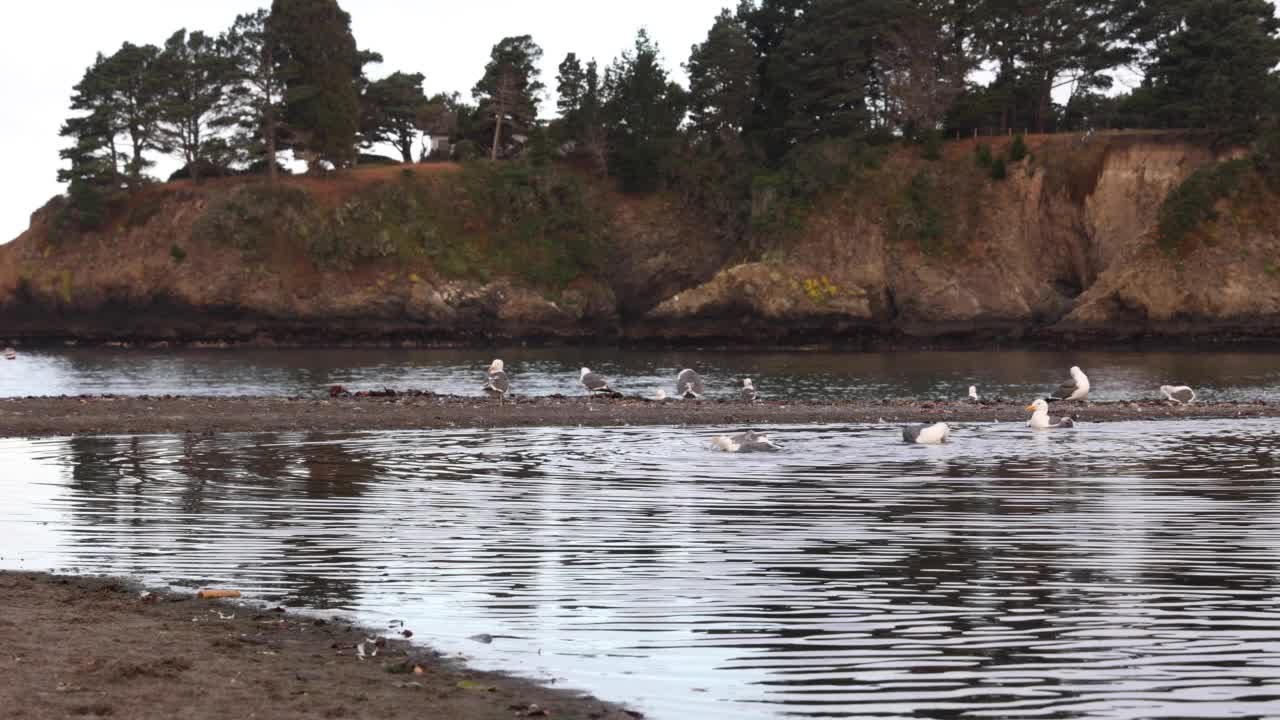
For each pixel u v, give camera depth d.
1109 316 99.25
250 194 116.12
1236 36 108.81
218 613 13.80
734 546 17.69
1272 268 98.12
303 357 88.88
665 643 12.66
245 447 30.95
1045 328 103.19
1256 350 90.62
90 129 121.81
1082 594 14.73
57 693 10.33
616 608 14.08
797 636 12.88
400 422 37.31
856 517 20.14
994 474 25.56
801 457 28.70
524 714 10.28
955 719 10.33
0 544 17.86
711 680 11.42
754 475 25.42
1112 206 109.38
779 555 17.05
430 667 11.79
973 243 109.38
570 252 119.25
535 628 13.22
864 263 109.12
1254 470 26.25
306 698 10.48
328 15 122.31
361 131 137.25
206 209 115.50
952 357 86.00
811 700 10.84
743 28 133.38
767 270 106.19
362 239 113.88
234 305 110.81
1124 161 110.06
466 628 13.24
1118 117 122.12
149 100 123.50
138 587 15.16
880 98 126.69
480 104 135.75
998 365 75.88
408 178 122.12
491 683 11.30
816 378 65.62
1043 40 122.75
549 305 113.50
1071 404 45.06
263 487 23.70
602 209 125.50
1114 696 10.89
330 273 112.44
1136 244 101.06
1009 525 19.39
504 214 120.62
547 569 16.16
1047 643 12.60
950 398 51.75
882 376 66.94
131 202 120.06
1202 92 109.94
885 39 123.12
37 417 37.09
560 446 31.27
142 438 33.03
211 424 36.22
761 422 38.56
